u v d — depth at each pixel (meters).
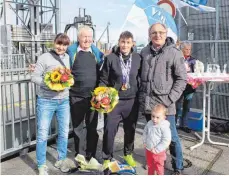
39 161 3.30
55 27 19.22
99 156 3.90
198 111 5.06
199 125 4.96
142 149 4.13
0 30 17.77
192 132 4.96
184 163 3.65
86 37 3.32
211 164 3.63
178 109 5.06
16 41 19.48
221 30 5.64
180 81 3.05
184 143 4.41
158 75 3.09
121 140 4.51
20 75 5.98
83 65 3.32
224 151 4.07
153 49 3.16
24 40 19.59
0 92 3.66
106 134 3.31
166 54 3.06
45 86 3.19
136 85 3.29
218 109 5.75
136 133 4.86
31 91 4.52
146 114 3.24
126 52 3.18
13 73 6.27
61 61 3.26
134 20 4.29
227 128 4.93
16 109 5.21
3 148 3.73
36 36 19.88
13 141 3.83
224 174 3.35
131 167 3.40
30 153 4.04
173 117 3.18
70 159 3.80
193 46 6.02
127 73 3.22
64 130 3.44
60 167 3.46
